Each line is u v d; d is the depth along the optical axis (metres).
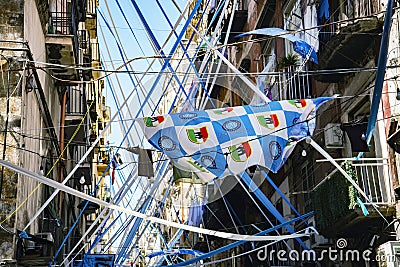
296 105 9.61
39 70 13.65
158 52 9.66
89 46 22.95
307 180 16.23
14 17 11.98
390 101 11.66
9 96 11.22
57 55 15.27
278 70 18.00
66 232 18.44
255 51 21.38
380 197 11.86
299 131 9.49
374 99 6.01
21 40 11.88
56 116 17.25
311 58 14.06
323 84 15.18
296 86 16.17
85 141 21.38
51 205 14.94
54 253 13.66
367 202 11.42
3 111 11.39
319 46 13.78
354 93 13.21
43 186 14.17
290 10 18.03
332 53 12.89
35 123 13.14
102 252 17.08
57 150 16.41
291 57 16.00
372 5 12.09
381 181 11.84
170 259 21.50
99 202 8.25
